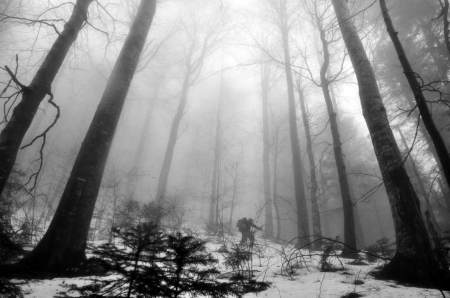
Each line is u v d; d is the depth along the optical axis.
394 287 3.63
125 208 8.96
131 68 6.13
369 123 5.45
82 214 4.51
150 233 1.89
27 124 3.88
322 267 4.96
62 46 4.56
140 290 1.73
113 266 1.79
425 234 4.25
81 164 4.85
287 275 4.54
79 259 4.17
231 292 2.01
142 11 6.93
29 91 3.95
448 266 3.98
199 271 1.92
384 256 6.23
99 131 5.20
